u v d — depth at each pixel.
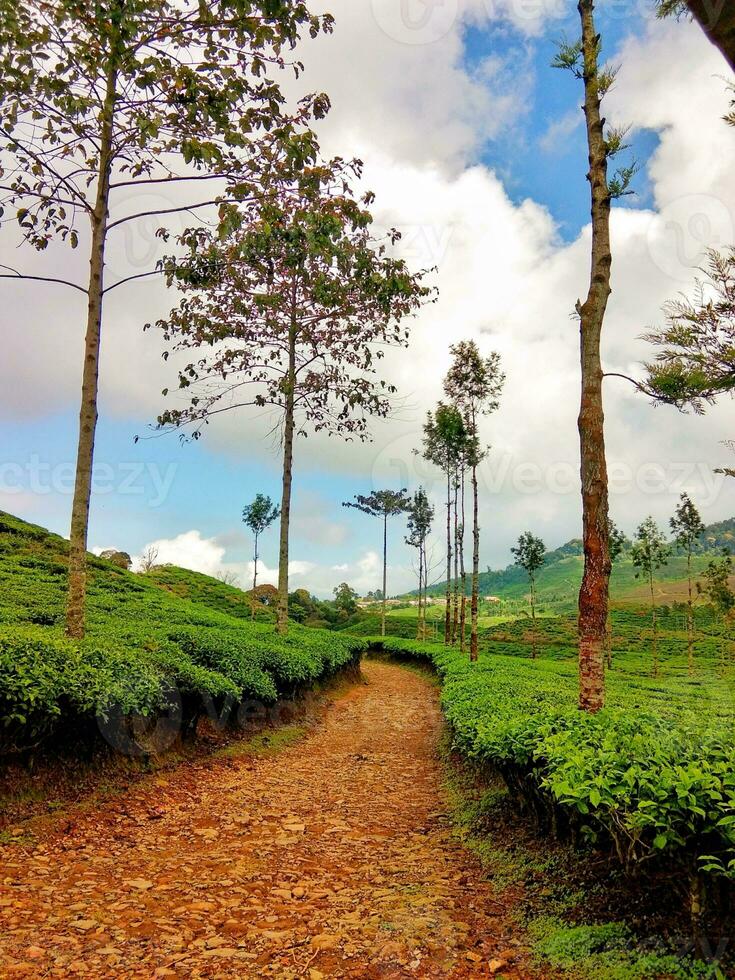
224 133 7.55
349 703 15.69
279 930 3.62
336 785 7.62
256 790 7.07
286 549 15.19
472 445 18.47
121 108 7.63
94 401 7.88
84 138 7.86
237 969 3.16
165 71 7.36
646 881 3.29
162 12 7.18
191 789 6.80
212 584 34.03
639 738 3.71
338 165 8.22
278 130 7.43
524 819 5.12
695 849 2.80
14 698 5.10
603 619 5.78
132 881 4.29
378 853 5.17
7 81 7.09
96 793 5.91
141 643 9.09
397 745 10.40
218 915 3.84
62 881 4.16
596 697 5.62
